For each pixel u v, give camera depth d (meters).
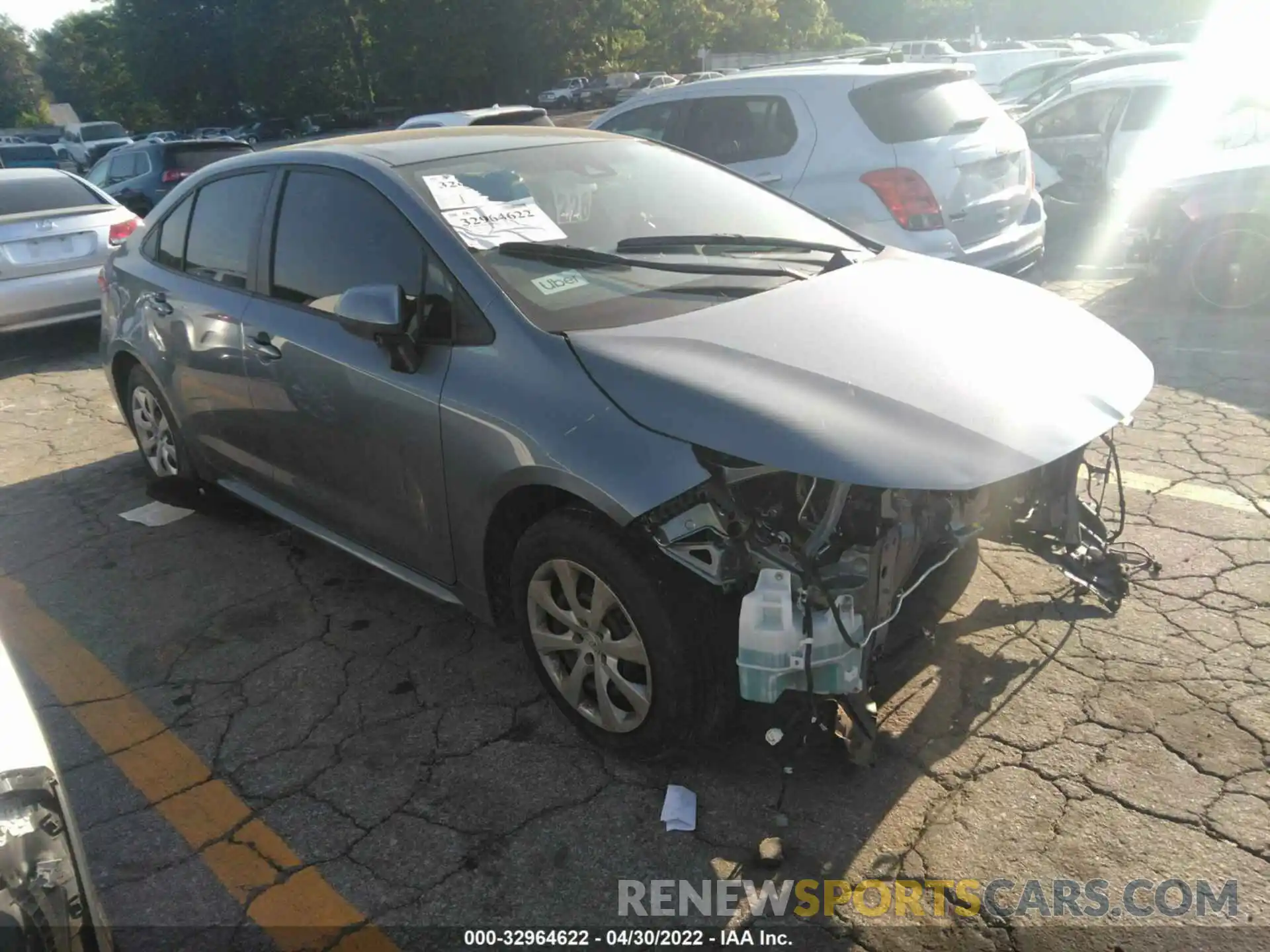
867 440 2.49
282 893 2.63
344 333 3.53
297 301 3.81
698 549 2.59
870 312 3.09
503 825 2.81
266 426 4.00
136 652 3.82
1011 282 3.66
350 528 3.77
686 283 3.28
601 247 3.48
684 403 2.64
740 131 6.85
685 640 2.72
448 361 3.14
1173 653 3.30
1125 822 2.64
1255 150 7.13
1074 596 3.66
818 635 2.54
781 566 2.56
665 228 3.71
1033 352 2.99
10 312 7.82
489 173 3.63
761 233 3.83
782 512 2.73
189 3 43.81
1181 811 2.66
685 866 2.62
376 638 3.80
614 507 2.64
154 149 14.65
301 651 3.74
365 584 4.22
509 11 40.41
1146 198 7.40
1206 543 3.95
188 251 4.54
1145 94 8.73
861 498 2.67
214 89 45.72
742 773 2.92
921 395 2.66
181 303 4.43
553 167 3.79
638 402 2.70
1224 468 4.59
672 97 7.21
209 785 3.06
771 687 2.55
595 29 42.16
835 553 2.61
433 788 2.97
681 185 4.00
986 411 2.63
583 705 3.05
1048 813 2.69
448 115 10.70
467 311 3.14
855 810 2.76
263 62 42.53
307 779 3.05
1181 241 7.15
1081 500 3.71
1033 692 3.16
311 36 42.47
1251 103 7.47
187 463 4.91
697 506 2.59
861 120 6.27
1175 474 4.56
